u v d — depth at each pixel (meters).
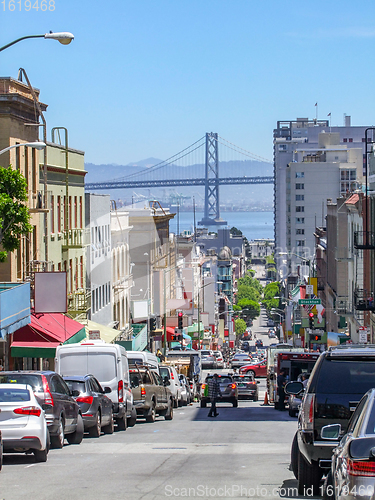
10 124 43.88
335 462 10.75
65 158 57.12
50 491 14.82
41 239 49.78
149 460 20.22
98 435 27.62
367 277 70.50
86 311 54.75
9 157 43.72
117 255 73.81
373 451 9.18
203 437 27.88
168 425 34.72
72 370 31.41
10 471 17.94
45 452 19.81
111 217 72.25
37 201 47.69
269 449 23.38
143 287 81.50
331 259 96.81
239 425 34.16
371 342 65.62
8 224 31.72
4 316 34.59
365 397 10.98
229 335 183.62
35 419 19.42
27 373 22.84
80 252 60.38
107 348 31.56
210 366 111.69
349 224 85.12
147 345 80.94
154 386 37.09
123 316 75.94
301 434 14.23
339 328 87.56
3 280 43.44
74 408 24.66
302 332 107.94
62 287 43.62
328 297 99.88
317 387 14.09
